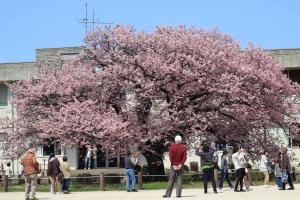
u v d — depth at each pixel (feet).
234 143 110.42
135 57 102.32
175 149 69.51
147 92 102.01
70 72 112.57
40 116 109.81
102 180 93.20
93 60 113.39
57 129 100.99
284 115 114.21
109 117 101.55
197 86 103.04
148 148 103.86
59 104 108.88
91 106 103.86
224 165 85.10
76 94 109.70
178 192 69.56
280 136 128.88
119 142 100.48
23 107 112.06
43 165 143.43
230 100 106.52
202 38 109.40
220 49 109.70
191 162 141.18
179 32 111.04
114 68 103.30
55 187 90.12
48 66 123.34
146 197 72.43
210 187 93.15
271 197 68.59
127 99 108.06
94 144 100.73
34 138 112.68
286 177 84.12
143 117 105.91
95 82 107.34
